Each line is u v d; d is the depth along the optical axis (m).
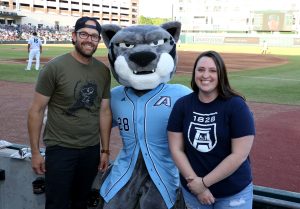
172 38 3.16
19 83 14.25
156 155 2.95
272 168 5.76
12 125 8.11
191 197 2.73
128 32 3.04
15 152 3.89
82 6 101.50
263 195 3.03
